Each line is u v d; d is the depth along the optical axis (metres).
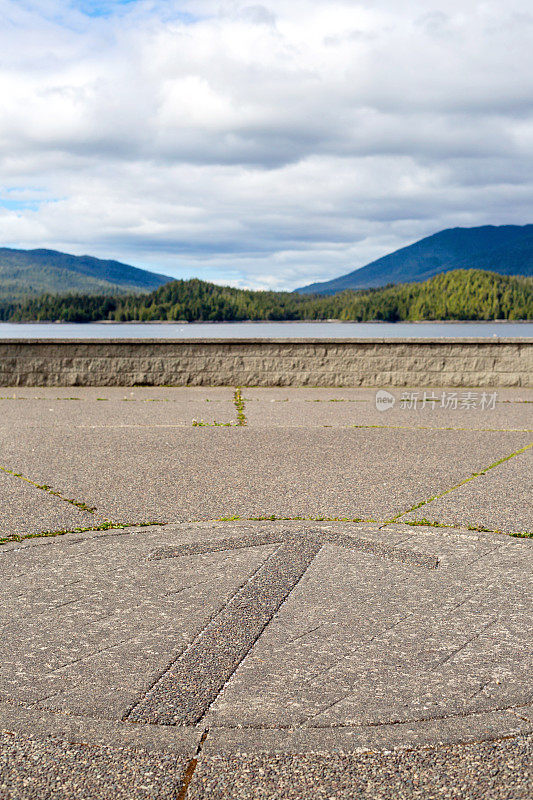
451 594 4.23
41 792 2.43
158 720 2.86
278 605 4.04
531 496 6.54
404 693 3.07
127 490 6.82
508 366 16.17
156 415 12.09
